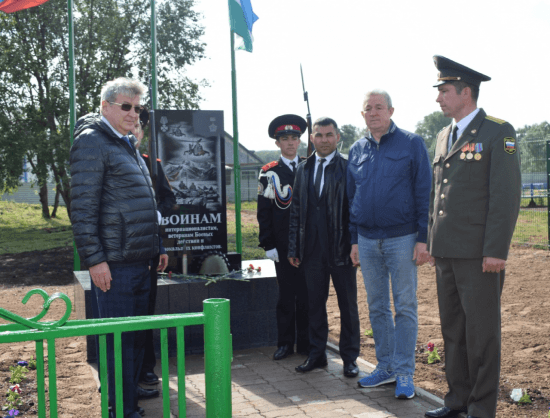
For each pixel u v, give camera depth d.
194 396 3.92
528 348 5.20
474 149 3.16
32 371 4.66
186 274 5.20
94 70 17.38
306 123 4.98
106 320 2.00
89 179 3.01
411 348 3.81
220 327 2.01
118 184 3.11
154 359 4.18
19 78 16.70
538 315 6.55
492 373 3.12
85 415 3.64
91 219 3.02
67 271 11.45
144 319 2.01
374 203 3.82
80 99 16.91
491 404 3.13
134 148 3.37
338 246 4.15
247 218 23.28
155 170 4.19
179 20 19.12
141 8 18.19
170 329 4.89
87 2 17.08
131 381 3.19
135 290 3.23
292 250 4.43
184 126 5.40
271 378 4.27
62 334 1.89
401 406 3.63
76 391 4.14
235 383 4.16
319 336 4.47
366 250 3.95
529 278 8.99
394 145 3.82
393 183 3.78
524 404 3.74
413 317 3.81
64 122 17.47
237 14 6.55
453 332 3.38
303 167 4.38
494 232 3.02
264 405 3.69
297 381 4.19
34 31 16.72
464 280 3.19
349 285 4.25
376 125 3.80
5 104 17.34
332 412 3.54
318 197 4.27
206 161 5.44
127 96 3.13
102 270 3.04
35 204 34.62
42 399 1.90
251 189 32.78
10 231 20.16
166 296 4.86
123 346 3.16
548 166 12.84
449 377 3.41
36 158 17.39
